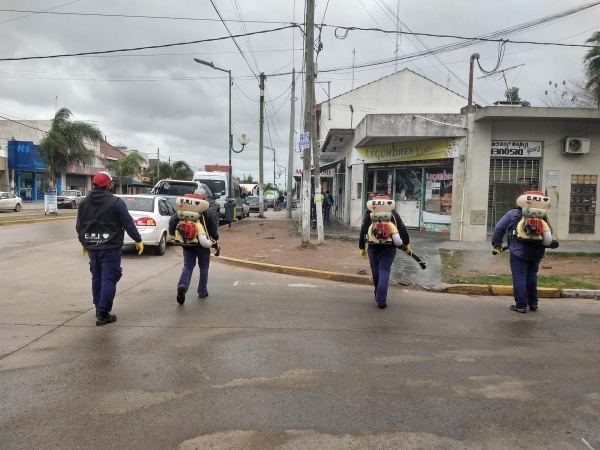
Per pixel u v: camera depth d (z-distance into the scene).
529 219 6.47
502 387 4.00
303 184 12.96
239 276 9.09
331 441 3.06
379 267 6.81
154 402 3.56
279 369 4.26
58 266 9.48
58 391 3.72
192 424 3.24
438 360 4.61
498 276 9.06
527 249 6.60
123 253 11.86
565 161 14.18
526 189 14.40
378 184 17.80
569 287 8.16
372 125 14.51
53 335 5.12
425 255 11.49
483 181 14.20
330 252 12.15
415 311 6.59
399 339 5.24
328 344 4.99
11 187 41.19
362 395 3.76
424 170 16.03
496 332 5.66
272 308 6.49
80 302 6.57
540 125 14.09
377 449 2.99
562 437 3.19
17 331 5.24
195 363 4.36
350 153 19.69
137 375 4.06
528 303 6.92
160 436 3.08
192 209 6.65
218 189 23.67
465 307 6.98
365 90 31.27
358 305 6.86
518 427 3.31
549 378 4.22
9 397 3.61
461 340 5.29
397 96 31.27
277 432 3.16
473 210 14.22
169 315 6.00
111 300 5.56
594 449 3.05
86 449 2.92
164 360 4.42
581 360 4.72
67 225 19.89
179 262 10.59
